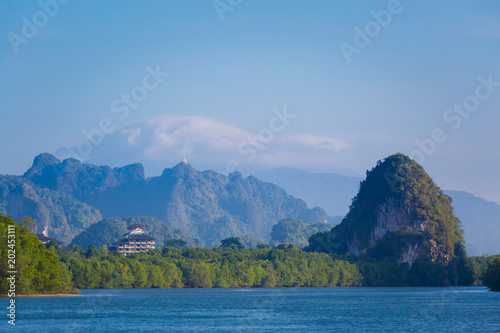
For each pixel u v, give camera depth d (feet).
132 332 638.12
